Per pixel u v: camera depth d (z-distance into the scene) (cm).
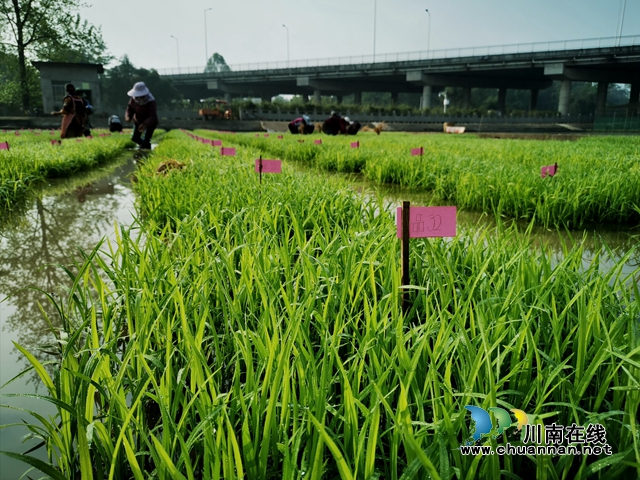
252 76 7844
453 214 233
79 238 491
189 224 335
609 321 202
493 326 192
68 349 179
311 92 8588
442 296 219
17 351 262
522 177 631
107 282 352
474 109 6981
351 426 149
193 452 173
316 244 353
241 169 685
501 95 7225
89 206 666
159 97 7875
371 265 235
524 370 177
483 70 6306
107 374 181
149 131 1720
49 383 167
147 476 167
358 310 241
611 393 185
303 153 1274
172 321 211
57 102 4778
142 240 464
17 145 1266
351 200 448
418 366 180
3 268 396
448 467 125
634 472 148
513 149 1302
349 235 320
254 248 282
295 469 134
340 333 198
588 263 401
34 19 4828
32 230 526
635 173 639
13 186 712
